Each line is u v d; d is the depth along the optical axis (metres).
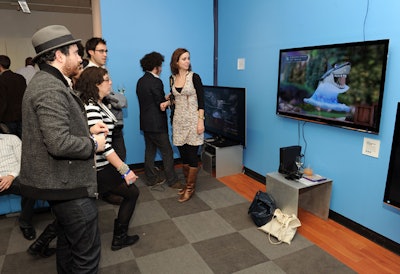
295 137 3.01
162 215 2.78
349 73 2.26
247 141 3.79
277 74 3.16
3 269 2.03
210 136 4.47
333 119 2.45
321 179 2.61
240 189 3.38
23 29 7.58
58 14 7.73
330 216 2.70
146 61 3.05
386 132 2.15
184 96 2.89
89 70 1.82
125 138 3.96
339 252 2.20
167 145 3.27
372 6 2.14
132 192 2.11
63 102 1.23
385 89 2.12
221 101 3.72
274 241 2.35
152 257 2.15
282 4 2.98
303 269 2.01
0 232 2.50
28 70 4.28
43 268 2.04
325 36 2.55
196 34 4.12
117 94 2.82
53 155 1.24
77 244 1.44
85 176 1.37
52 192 1.29
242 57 3.71
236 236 2.42
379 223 2.29
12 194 2.48
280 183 2.62
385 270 2.00
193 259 2.13
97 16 3.74
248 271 2.00
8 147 2.46
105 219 2.71
